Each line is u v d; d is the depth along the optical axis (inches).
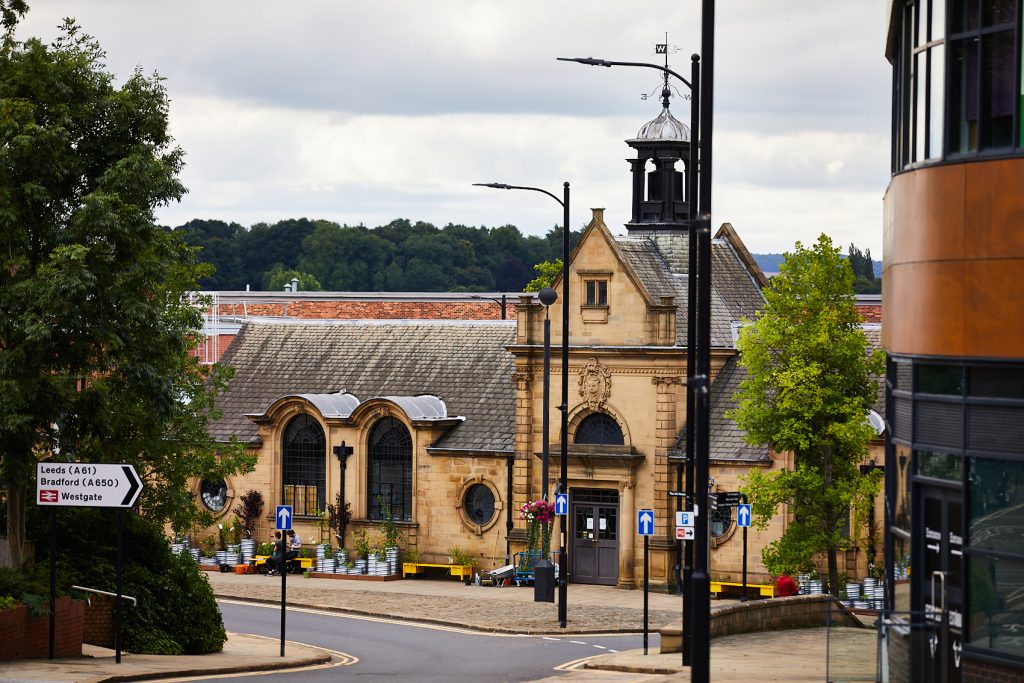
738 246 3061.0
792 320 2262.6
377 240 7731.3
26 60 1694.1
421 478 2938.0
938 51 1224.8
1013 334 1153.4
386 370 3139.8
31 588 1513.3
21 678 1300.4
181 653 1756.9
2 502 1779.0
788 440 2234.3
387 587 2780.5
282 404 3034.0
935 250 1209.4
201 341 2294.5
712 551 2625.5
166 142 1792.6
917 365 1242.6
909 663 1162.6
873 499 2301.9
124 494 1444.4
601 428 2780.5
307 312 4840.1
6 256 1641.2
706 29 1036.5
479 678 1565.0
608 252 2753.4
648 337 2716.5
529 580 2768.2
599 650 1955.0
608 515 2763.3
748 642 1707.7
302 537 3024.1
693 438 1653.5
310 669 1685.5
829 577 2290.8
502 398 2974.9
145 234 1692.9
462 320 3166.8
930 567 1239.5
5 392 1598.2
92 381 1758.1
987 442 1167.6
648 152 2979.8
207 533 3100.4
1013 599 1142.3
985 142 1176.2
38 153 1644.9
